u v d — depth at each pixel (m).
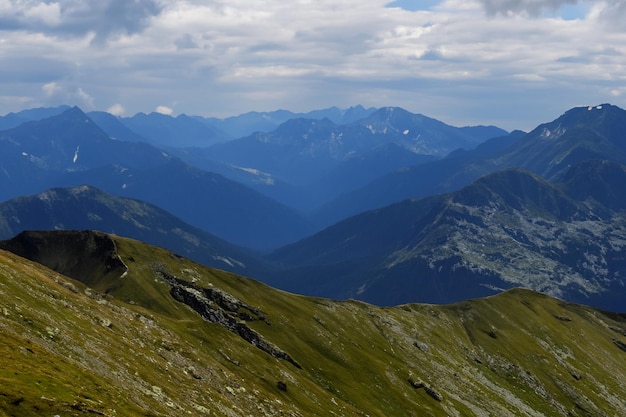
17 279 111.00
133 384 89.75
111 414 66.62
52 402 61.66
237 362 157.50
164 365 112.69
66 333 94.75
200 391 109.38
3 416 54.66
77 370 77.50
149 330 134.38
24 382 63.47
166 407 87.44
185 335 154.62
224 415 104.00
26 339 79.38
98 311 124.50
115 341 108.38
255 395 134.50
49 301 109.00
